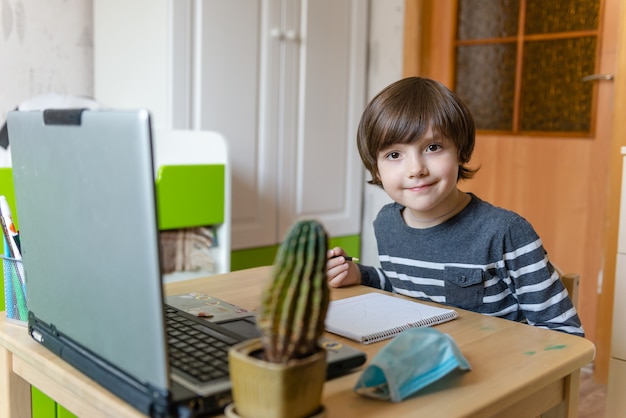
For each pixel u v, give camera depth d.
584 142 2.42
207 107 2.16
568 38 2.42
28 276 0.84
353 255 2.85
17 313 0.92
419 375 0.70
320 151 2.62
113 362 0.67
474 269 1.17
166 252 1.94
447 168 1.09
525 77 2.55
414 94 1.10
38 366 0.79
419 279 1.25
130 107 2.20
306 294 0.57
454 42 2.72
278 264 0.58
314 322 0.58
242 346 0.62
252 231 2.38
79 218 0.67
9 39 2.15
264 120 2.38
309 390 0.59
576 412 0.88
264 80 2.36
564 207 2.49
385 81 2.82
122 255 0.62
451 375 0.75
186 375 0.67
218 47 2.17
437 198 1.10
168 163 1.98
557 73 2.47
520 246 1.13
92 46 2.34
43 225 0.76
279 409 0.58
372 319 0.93
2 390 0.93
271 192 2.44
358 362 0.76
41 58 2.23
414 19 2.71
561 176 2.49
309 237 0.57
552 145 2.50
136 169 0.58
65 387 0.75
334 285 1.16
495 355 0.82
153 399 0.61
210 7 2.13
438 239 1.20
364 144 1.18
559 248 2.52
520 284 1.14
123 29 2.19
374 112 1.12
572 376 0.86
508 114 2.61
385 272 1.33
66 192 0.69
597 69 2.36
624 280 1.77
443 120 1.07
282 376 0.57
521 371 0.77
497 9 2.60
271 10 2.34
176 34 2.04
